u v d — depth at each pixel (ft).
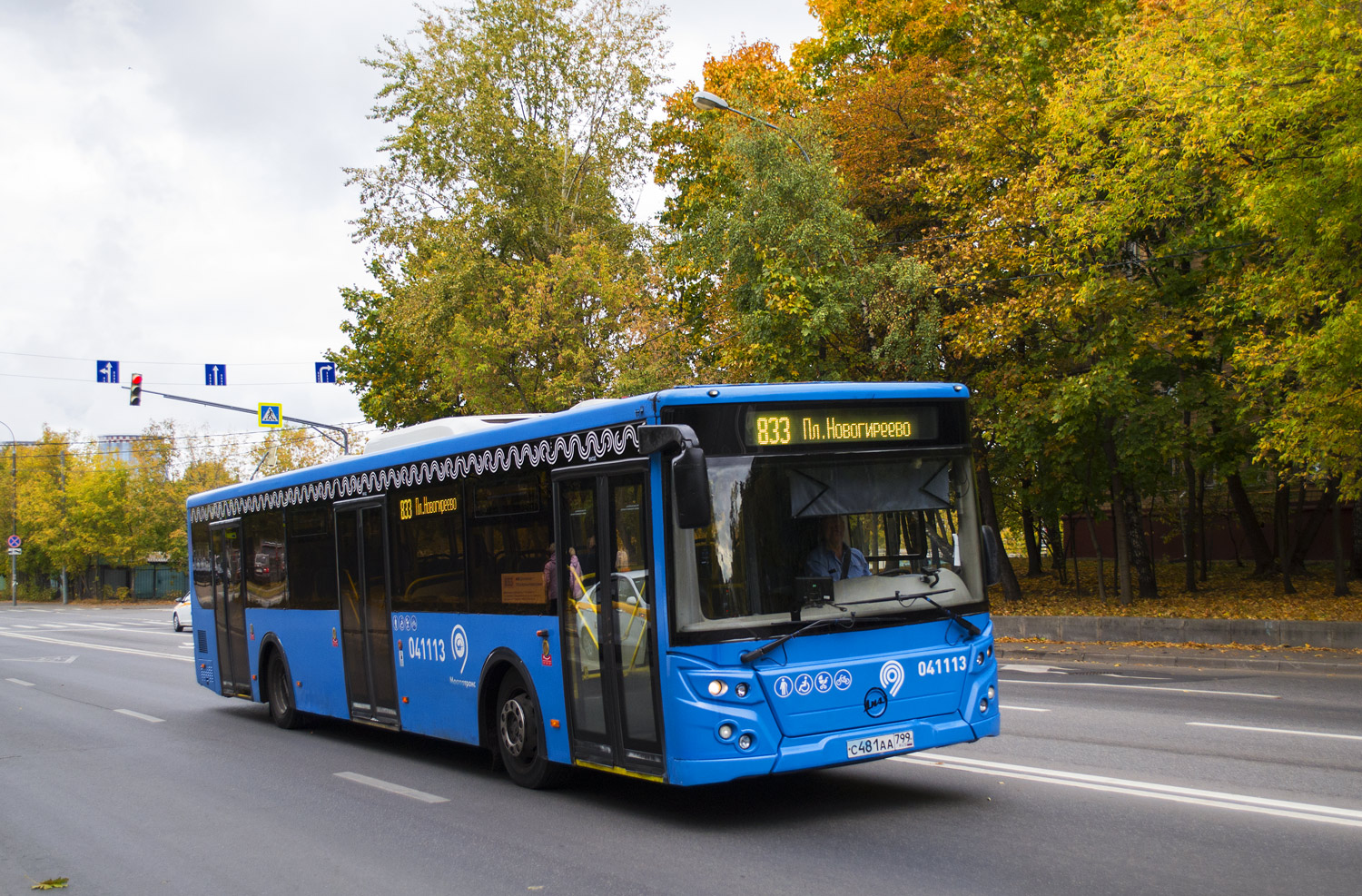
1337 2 45.01
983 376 77.82
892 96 87.10
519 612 30.25
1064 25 74.28
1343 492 55.06
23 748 43.65
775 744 23.41
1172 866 19.58
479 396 103.09
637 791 29.76
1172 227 68.28
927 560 25.84
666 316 95.35
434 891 21.22
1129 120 59.72
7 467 301.84
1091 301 63.87
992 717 26.00
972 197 75.25
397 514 37.14
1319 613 63.67
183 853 25.43
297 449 173.17
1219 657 53.78
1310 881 18.42
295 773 35.53
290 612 45.91
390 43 113.91
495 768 34.09
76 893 22.65
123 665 83.15
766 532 24.18
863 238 79.25
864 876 20.18
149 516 241.55
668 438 23.07
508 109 112.98
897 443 26.02
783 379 76.79
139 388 110.73
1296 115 47.62
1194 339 72.90
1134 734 33.86
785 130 76.23
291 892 21.75
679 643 23.53
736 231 75.87
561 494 28.27
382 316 126.72
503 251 112.37
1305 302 51.75
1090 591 92.48
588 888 20.68
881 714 24.50
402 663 36.76
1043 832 22.54
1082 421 71.77
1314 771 27.25
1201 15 52.08
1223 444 74.02
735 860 21.98
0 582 322.75
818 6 106.93
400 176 112.68
